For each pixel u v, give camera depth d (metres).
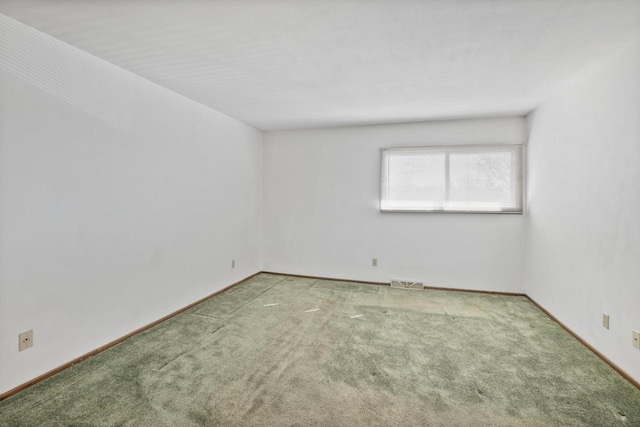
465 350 2.41
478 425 1.60
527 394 1.86
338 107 3.49
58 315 2.05
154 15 1.72
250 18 1.75
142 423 1.59
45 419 1.62
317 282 4.38
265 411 1.69
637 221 1.92
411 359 2.27
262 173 4.82
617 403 1.77
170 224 3.02
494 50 2.12
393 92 2.98
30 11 1.69
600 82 2.31
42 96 1.94
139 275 2.68
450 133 4.00
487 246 3.90
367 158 4.34
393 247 4.26
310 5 1.61
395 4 1.60
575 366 2.17
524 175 3.75
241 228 4.28
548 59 2.23
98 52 2.20
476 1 1.58
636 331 1.92
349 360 2.25
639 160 1.90
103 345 2.36
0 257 1.76
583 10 1.64
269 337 2.62
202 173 3.46
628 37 1.90
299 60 2.30
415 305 3.45
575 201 2.63
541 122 3.31
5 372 1.79
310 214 4.62
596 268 2.34
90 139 2.24
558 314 2.94
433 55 2.20
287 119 4.05
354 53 2.18
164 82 2.78
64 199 2.08
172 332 2.69
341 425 1.59
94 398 1.79
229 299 3.60
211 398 1.80
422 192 4.10
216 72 2.54
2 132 1.76
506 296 3.79
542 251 3.29
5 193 1.78
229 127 3.95
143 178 2.70
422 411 1.70
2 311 1.77
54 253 2.03
